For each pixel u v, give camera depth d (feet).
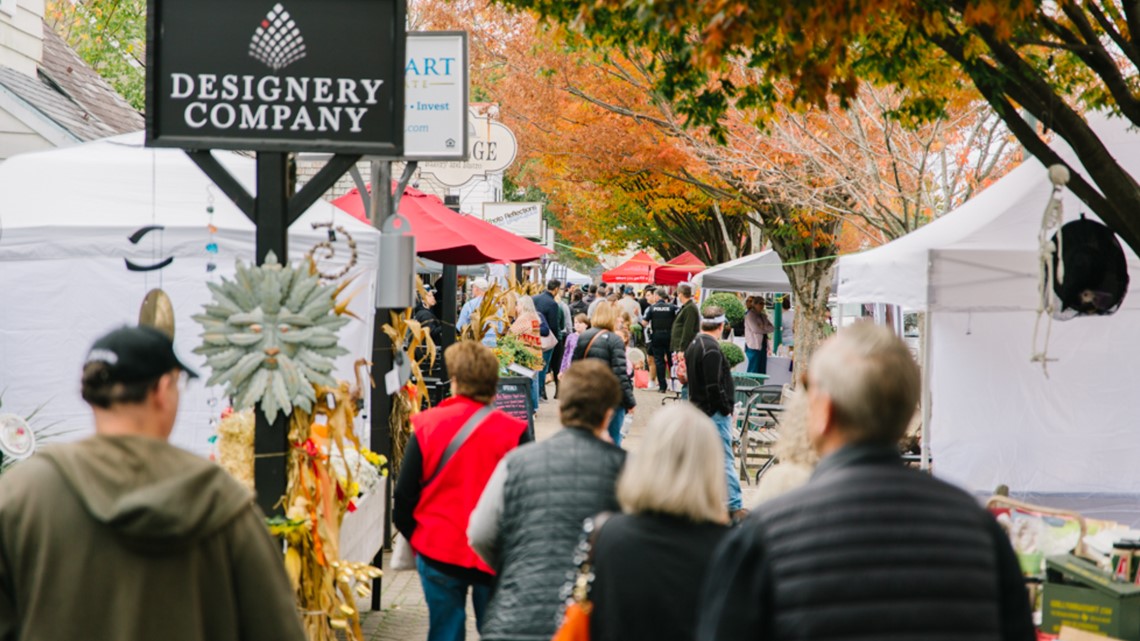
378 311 33.42
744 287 71.77
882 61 25.98
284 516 18.52
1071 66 27.09
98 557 9.60
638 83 60.90
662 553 11.92
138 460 9.84
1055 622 16.76
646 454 12.25
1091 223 24.82
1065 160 25.50
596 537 12.31
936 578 8.39
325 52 18.48
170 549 9.67
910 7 21.58
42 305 29.14
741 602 8.51
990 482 27.45
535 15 26.76
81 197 29.25
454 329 46.78
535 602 14.15
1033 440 27.50
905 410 8.94
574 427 15.05
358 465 25.36
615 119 63.93
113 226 28.55
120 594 9.57
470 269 79.56
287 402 17.99
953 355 27.53
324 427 21.33
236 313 18.11
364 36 18.53
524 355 54.80
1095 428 27.55
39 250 28.40
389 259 20.90
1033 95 22.30
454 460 18.93
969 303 25.62
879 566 8.37
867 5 19.49
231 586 10.13
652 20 18.98
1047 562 17.19
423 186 74.13
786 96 23.80
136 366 10.02
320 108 18.48
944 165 45.55
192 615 9.79
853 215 56.44
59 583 9.55
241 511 10.14
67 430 29.37
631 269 132.57
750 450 54.03
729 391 38.24
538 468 14.70
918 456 34.01
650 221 120.98
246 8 18.39
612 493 14.57
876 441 8.89
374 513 26.78
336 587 19.90
